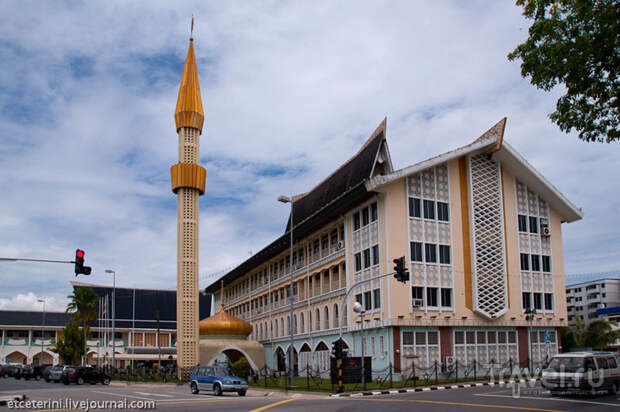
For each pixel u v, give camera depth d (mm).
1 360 102312
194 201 60375
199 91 63250
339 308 49531
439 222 45156
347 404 24234
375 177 42000
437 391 32094
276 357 66125
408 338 42000
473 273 45375
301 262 60219
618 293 129250
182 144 61094
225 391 34031
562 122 20234
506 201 49312
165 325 111312
